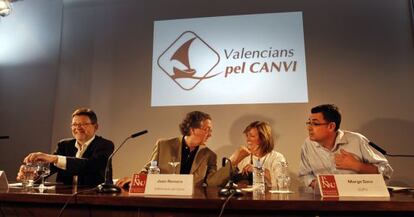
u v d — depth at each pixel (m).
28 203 1.18
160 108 2.93
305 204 1.00
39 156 1.61
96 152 2.05
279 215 1.02
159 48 3.07
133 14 3.19
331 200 1.00
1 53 3.36
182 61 3.00
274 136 2.74
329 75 2.81
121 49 3.13
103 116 3.00
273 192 1.37
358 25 2.88
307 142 2.21
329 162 2.09
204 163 2.42
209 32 3.03
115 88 3.04
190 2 3.12
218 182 1.99
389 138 2.64
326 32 2.90
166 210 1.09
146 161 2.85
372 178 1.19
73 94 3.11
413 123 2.65
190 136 2.66
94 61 3.14
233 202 1.03
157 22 3.13
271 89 2.83
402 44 2.80
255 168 1.66
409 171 2.59
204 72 2.95
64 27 3.28
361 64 2.80
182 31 3.07
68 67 3.17
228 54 2.95
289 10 2.97
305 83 2.81
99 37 3.19
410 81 2.72
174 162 2.35
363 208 0.97
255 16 2.99
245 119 2.80
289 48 2.90
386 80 2.75
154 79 3.00
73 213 1.15
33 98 3.21
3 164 3.09
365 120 2.70
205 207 1.05
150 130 2.90
